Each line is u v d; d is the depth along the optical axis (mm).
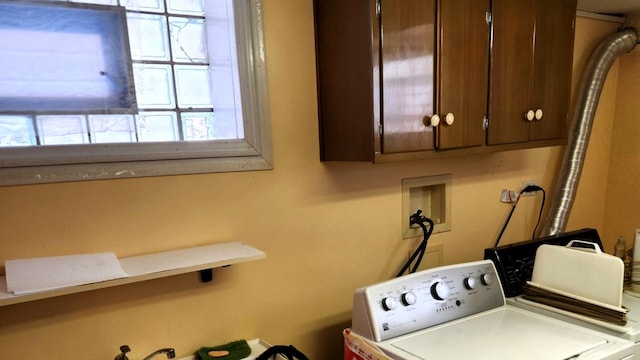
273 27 1343
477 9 1387
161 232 1221
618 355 1077
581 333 1178
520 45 1521
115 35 1188
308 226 1484
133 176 1161
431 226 1725
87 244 1122
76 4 1126
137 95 1233
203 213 1282
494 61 1458
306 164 1453
